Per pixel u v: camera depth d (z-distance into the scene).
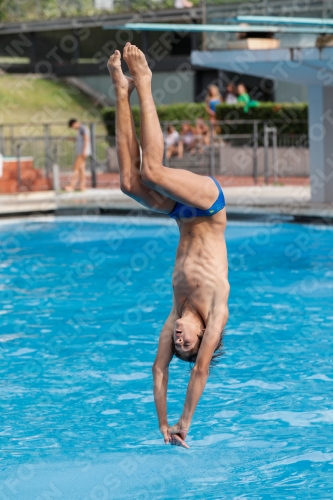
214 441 10.84
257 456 10.34
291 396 12.41
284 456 10.31
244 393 12.59
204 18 29.38
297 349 14.79
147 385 13.07
